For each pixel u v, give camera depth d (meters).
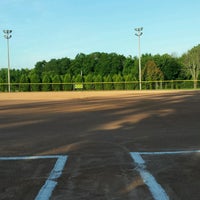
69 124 13.34
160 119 14.54
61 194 5.21
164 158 7.40
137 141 9.50
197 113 16.89
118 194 5.17
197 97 30.42
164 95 34.72
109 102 25.08
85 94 40.22
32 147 8.91
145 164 6.91
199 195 5.11
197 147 8.56
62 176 6.14
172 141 9.44
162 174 6.19
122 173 6.28
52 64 100.69
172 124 12.97
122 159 7.36
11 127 12.71
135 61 85.75
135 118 14.93
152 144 9.03
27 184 5.72
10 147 8.95
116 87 63.72
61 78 65.44
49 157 7.68
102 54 95.44
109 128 12.10
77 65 97.31
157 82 65.81
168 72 79.25
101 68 92.50
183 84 66.38
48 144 9.29
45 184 5.70
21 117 15.90
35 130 11.91
